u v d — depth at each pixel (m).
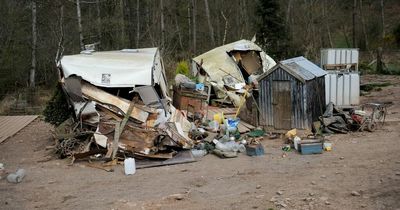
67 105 13.73
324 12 39.09
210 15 37.19
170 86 20.28
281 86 13.95
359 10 43.41
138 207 8.02
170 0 35.16
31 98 23.19
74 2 25.12
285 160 10.83
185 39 36.56
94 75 13.04
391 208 7.29
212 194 8.55
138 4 31.95
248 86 17.81
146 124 12.18
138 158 11.49
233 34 35.88
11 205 8.48
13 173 10.56
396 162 9.89
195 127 13.71
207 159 11.44
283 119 14.05
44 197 8.89
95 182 9.78
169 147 11.78
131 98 13.58
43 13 28.34
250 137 13.38
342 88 16.28
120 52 15.78
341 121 13.61
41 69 28.64
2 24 26.02
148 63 13.71
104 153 11.69
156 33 32.44
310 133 13.36
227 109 16.97
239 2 36.81
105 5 29.39
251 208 7.65
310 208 7.48
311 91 13.98
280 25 34.16
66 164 11.39
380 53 29.50
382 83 23.56
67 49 27.31
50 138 14.55
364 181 8.73
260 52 21.61
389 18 44.22
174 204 8.07
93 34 28.16
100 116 12.27
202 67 20.11
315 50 35.31
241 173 9.91
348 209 7.37
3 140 14.38
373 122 13.55
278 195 8.23
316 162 10.45
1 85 25.16
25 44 27.14
